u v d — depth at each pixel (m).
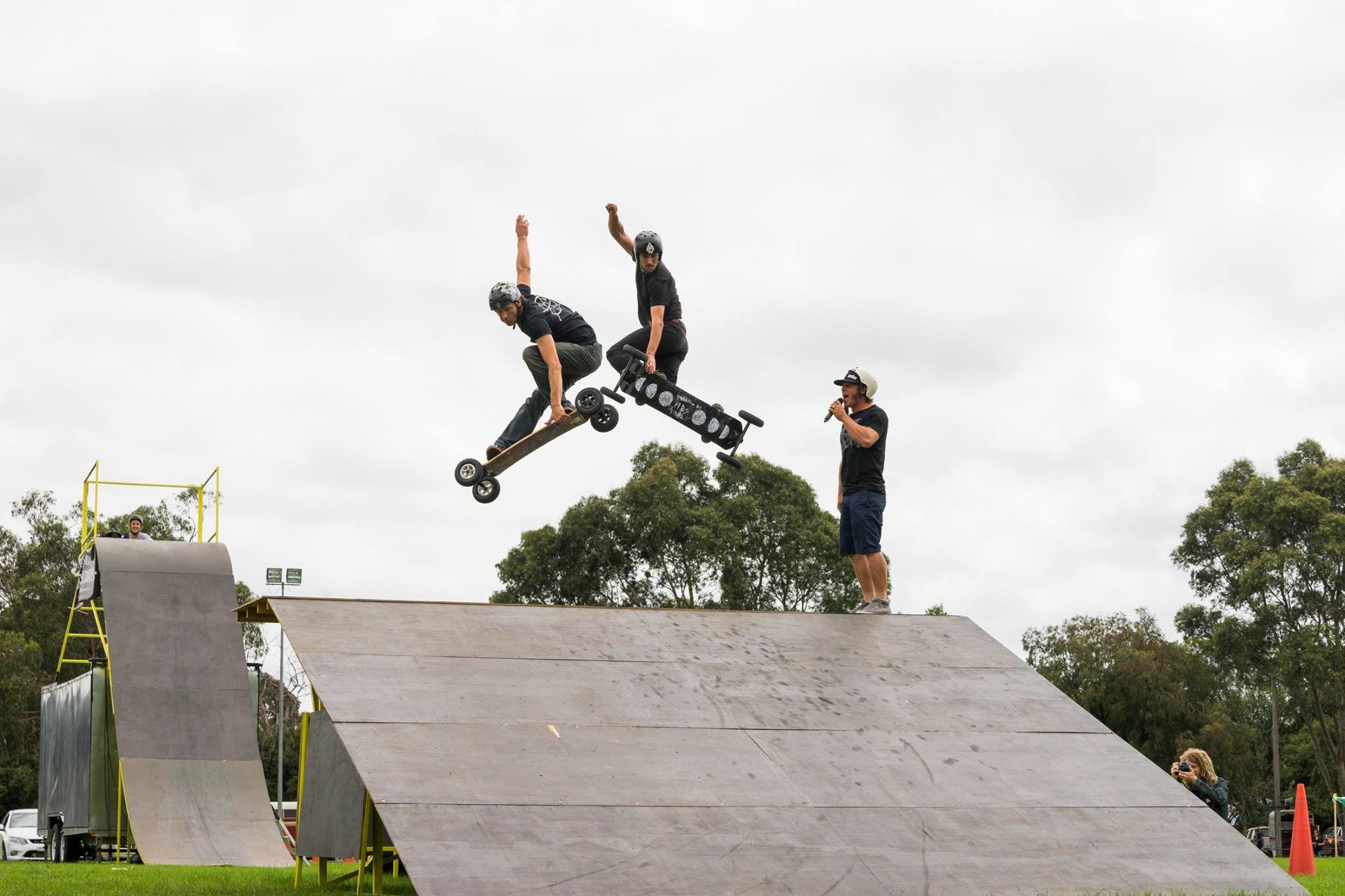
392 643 8.31
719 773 7.41
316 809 9.70
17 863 16.22
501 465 11.49
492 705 7.70
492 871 6.20
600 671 8.43
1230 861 7.53
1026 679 9.41
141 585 21.75
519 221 11.20
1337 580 41.78
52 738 22.80
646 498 41.94
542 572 42.47
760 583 42.22
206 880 11.31
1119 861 7.32
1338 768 41.84
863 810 7.32
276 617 9.64
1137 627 48.19
